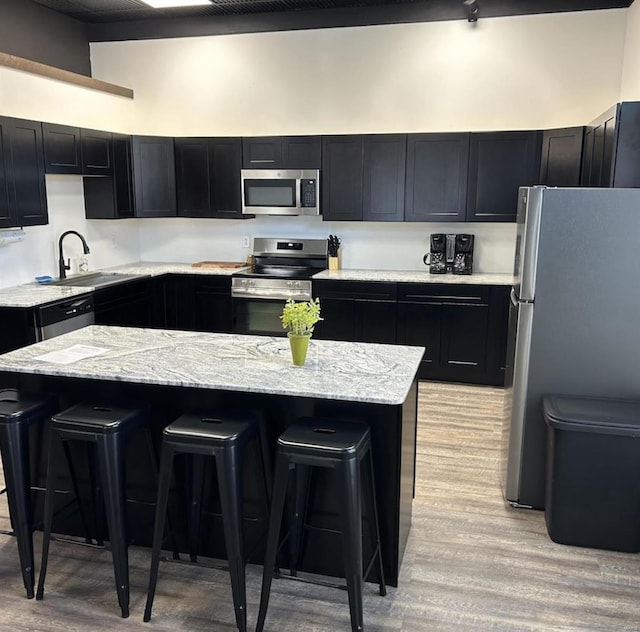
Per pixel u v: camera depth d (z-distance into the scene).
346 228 5.67
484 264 5.37
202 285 5.58
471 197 5.04
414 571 2.56
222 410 2.37
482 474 3.45
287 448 2.05
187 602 2.37
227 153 5.50
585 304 2.83
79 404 2.42
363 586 2.44
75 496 2.71
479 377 4.99
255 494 2.54
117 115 5.72
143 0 4.81
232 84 5.68
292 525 2.45
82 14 5.46
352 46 5.33
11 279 4.61
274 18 5.43
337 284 5.16
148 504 2.68
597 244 2.76
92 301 4.57
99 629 2.22
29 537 2.39
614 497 2.66
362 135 5.16
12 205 4.12
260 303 5.43
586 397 2.91
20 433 2.35
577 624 2.24
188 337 3.04
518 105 5.07
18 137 4.14
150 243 6.21
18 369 2.48
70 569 2.58
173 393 2.55
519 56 5.00
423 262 5.53
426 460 3.62
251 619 2.27
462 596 2.40
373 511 2.31
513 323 3.08
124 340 2.96
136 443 2.62
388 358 2.66
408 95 5.29
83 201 5.36
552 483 2.74
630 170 3.30
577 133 4.55
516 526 2.92
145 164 5.55
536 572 2.56
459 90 5.18
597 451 2.63
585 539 2.73
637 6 4.45
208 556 2.65
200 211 5.68
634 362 2.85
